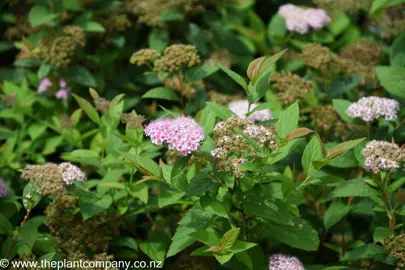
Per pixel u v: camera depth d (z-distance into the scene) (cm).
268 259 147
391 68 161
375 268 151
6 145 168
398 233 151
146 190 152
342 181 150
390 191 149
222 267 153
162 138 138
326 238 158
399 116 159
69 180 148
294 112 142
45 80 174
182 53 159
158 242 155
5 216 152
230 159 139
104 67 179
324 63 167
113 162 151
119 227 158
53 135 174
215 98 169
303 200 148
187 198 147
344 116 159
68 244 152
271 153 141
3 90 175
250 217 146
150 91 163
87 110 158
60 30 175
